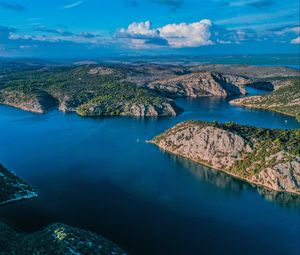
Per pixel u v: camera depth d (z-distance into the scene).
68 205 176.62
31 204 177.25
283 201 185.25
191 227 159.38
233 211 174.38
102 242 139.00
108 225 159.00
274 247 146.62
